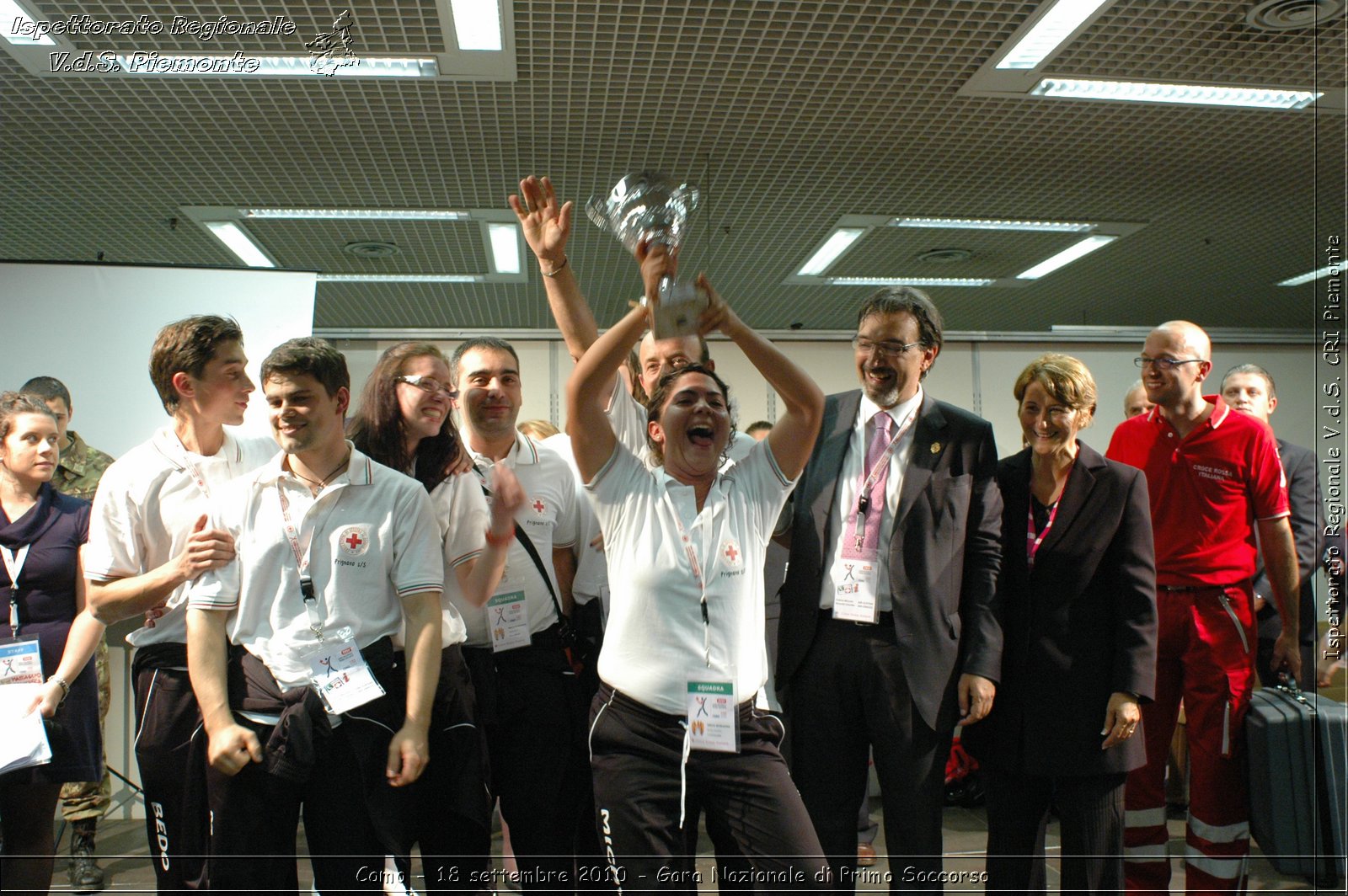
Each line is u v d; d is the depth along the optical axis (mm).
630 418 2760
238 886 1983
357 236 6387
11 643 2732
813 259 7074
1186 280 7793
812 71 4430
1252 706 2875
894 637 2355
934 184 5730
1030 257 7094
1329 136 5137
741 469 2252
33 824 2645
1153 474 3012
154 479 2359
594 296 7484
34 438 2857
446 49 4125
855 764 2412
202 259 6793
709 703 2025
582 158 5273
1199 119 4945
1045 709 2502
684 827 2064
